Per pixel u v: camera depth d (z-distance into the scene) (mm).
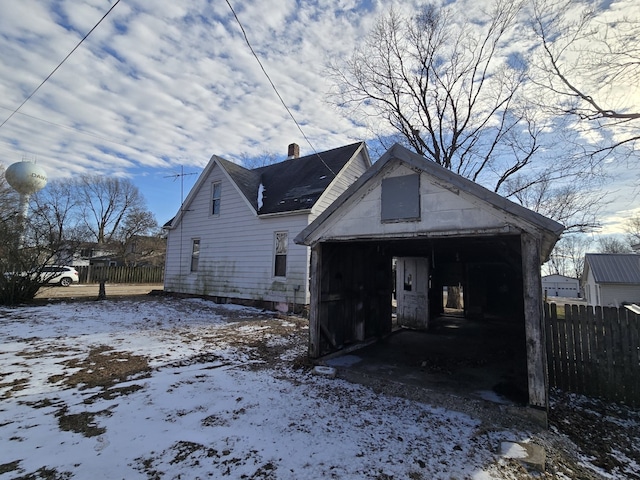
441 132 15836
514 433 3475
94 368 4961
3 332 7078
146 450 2811
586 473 2902
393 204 4789
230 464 2664
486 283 13023
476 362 5941
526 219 3705
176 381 4570
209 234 14008
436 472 2680
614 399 4723
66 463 2564
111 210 44594
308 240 5773
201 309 11508
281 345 6977
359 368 5391
